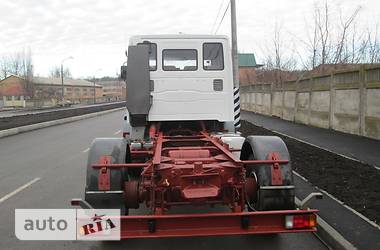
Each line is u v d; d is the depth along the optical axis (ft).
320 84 64.80
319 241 18.26
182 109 28.55
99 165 17.17
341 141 46.55
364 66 48.37
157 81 28.43
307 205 15.83
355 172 29.48
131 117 27.09
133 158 21.50
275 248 17.52
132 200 17.52
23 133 72.54
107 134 69.21
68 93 417.90
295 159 35.96
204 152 19.43
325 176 28.68
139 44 27.66
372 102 46.83
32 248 17.88
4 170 36.70
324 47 81.30
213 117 28.81
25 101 290.35
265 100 107.24
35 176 33.71
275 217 15.24
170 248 17.66
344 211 20.65
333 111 58.95
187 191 15.62
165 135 26.94
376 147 41.29
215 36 28.58
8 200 25.91
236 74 54.13
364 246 16.29
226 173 16.43
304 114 73.56
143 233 14.99
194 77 28.60
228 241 18.37
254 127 69.72
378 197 22.88
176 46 28.50
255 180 17.79
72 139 61.93
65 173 34.94
